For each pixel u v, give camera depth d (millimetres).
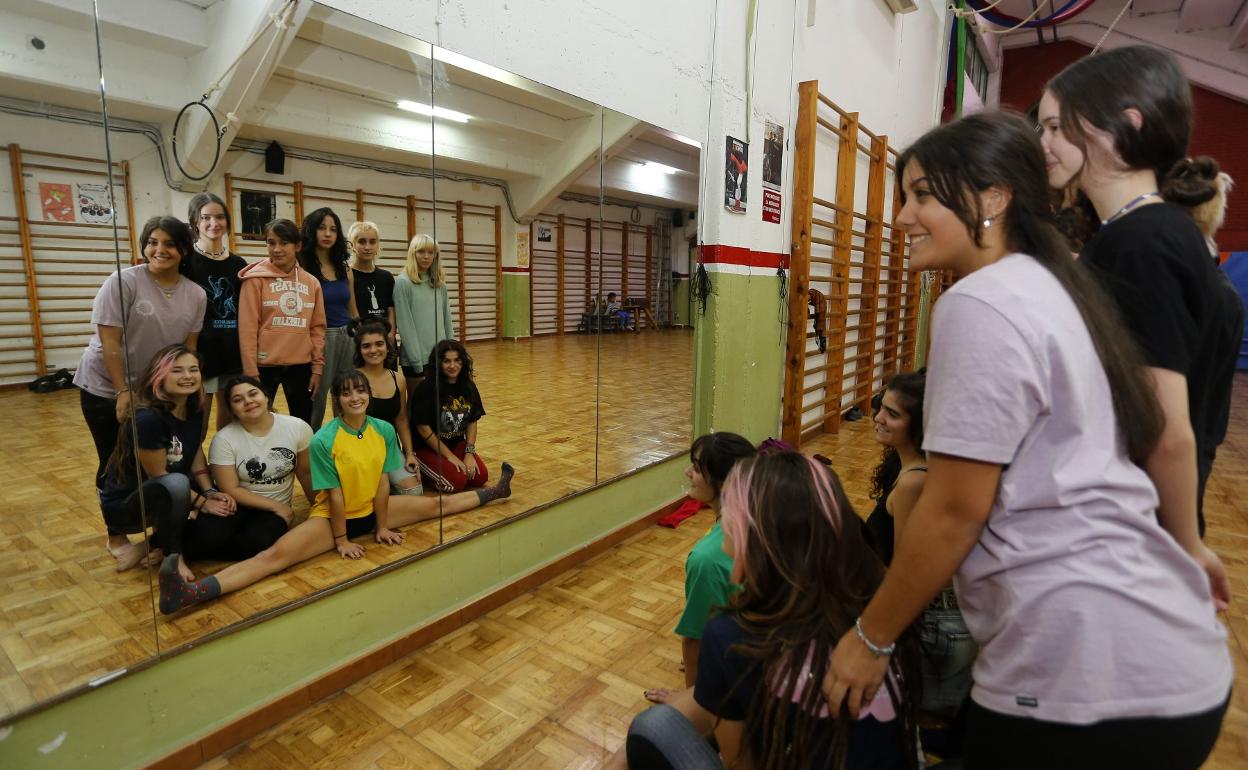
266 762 1674
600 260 3451
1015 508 724
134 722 1557
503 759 1697
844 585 946
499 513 2590
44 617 1511
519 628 2338
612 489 3100
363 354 2254
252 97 1799
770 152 3965
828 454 4664
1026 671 714
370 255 2270
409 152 2314
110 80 1517
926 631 1427
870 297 5785
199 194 1727
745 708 945
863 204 5582
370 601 2072
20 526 1506
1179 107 883
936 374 770
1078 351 720
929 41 6883
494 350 2957
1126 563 695
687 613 1679
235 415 1864
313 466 2092
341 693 1957
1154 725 676
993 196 798
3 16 1354
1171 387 795
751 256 3854
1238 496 3760
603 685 2012
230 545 1845
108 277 1570
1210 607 754
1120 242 879
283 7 1770
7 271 1424
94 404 1579
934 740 1143
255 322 1906
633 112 2928
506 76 2379
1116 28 9586
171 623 1685
